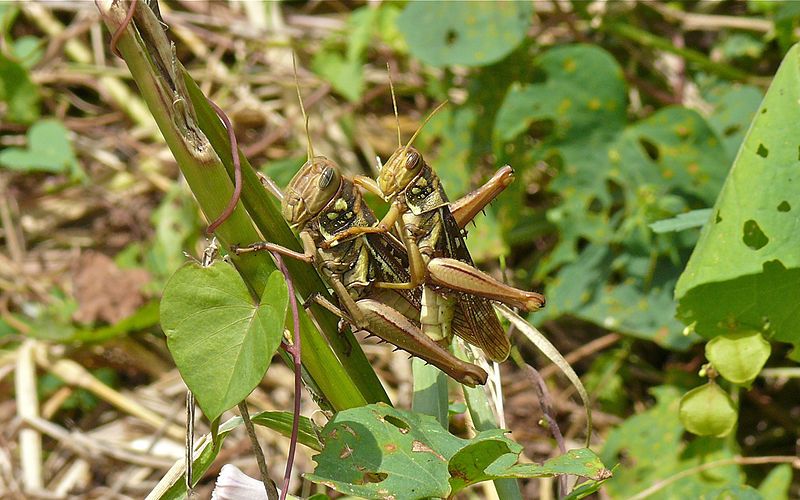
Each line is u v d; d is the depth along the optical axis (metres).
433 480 0.35
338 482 0.34
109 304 0.56
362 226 0.38
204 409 0.34
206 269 0.34
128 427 0.54
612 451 0.49
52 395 0.54
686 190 0.52
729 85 0.59
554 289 0.53
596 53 0.53
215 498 0.36
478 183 0.57
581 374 0.55
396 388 0.55
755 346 0.42
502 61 0.56
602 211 0.53
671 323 0.51
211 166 0.34
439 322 0.39
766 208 0.42
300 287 0.37
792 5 0.52
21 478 0.52
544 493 0.51
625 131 0.53
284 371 0.55
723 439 0.48
